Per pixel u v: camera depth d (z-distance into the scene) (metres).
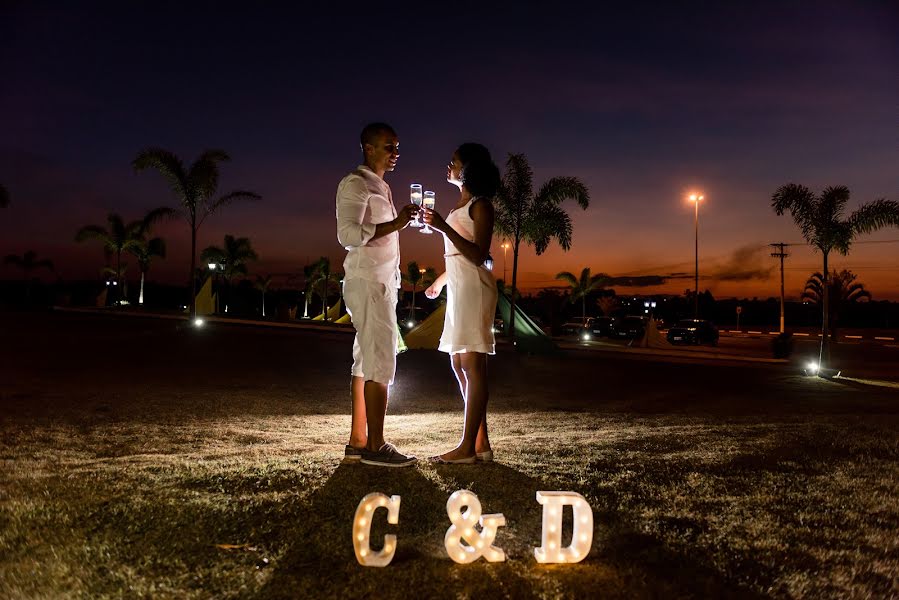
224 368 13.84
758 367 19.31
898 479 3.78
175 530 2.68
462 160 3.90
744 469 3.94
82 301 58.72
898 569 2.51
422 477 3.37
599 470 3.78
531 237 21.66
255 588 2.23
